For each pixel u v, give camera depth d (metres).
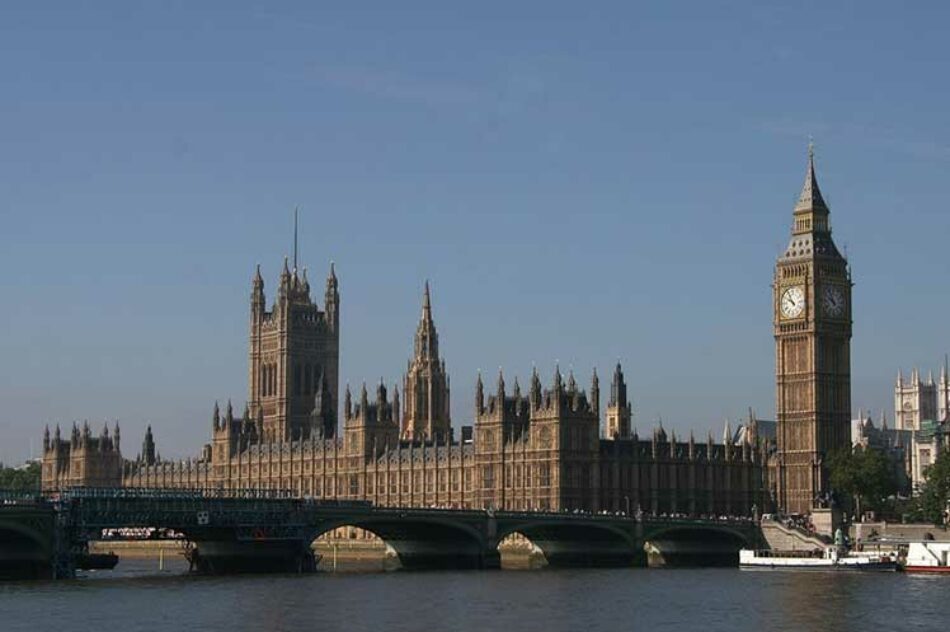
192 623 186.62
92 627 181.75
